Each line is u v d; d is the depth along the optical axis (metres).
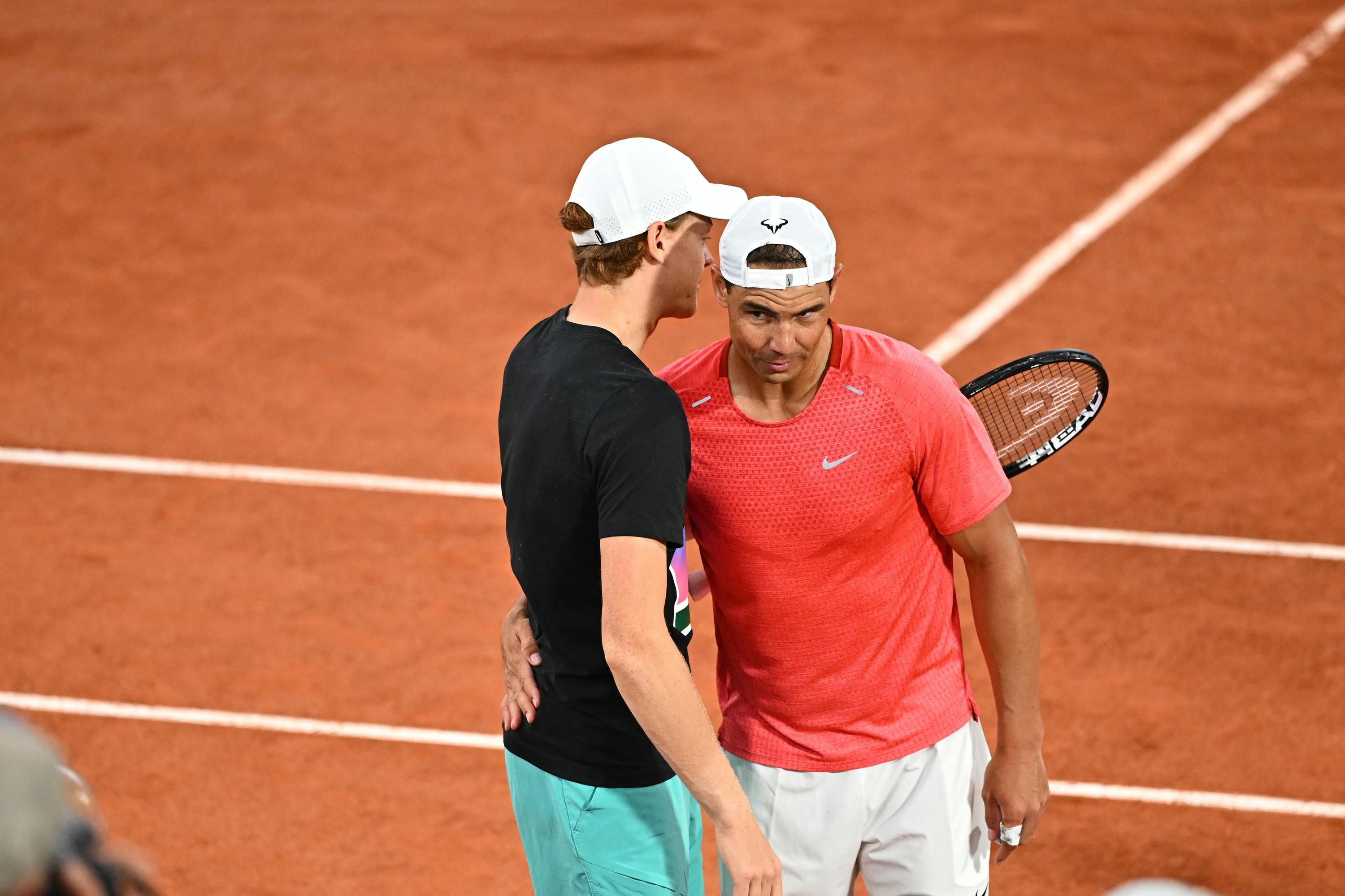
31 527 27.64
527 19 53.44
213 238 39.97
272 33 52.75
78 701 23.02
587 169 11.41
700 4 53.88
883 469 12.09
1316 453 28.86
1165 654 23.25
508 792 20.94
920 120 45.19
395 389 32.56
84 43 52.03
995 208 40.03
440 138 45.56
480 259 38.72
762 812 13.58
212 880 19.50
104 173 43.69
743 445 12.16
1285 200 39.50
